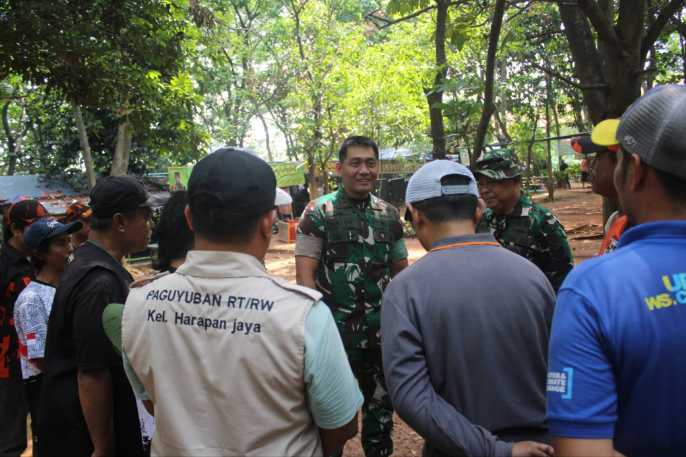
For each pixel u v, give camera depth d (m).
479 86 5.53
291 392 1.53
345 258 3.49
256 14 29.30
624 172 1.44
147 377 1.64
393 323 1.96
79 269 2.37
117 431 2.40
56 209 15.76
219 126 26.55
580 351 1.29
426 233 2.16
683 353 1.25
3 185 17.88
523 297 1.92
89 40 8.51
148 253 14.30
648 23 6.28
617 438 1.32
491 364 1.87
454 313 1.90
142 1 9.31
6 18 7.70
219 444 1.52
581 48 4.76
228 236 1.63
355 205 3.58
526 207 3.45
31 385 3.61
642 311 1.27
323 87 19.00
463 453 1.76
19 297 3.53
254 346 1.51
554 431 1.31
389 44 19.02
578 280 1.36
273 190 1.70
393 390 1.89
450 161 2.22
